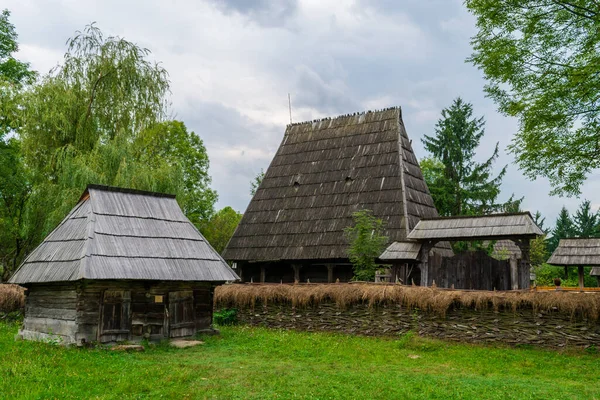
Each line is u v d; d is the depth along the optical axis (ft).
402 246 62.69
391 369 36.88
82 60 78.43
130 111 79.25
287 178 92.02
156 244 47.26
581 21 45.44
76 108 75.92
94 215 46.09
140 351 41.65
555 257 77.71
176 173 76.69
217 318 60.23
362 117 92.73
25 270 46.70
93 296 42.86
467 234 57.98
